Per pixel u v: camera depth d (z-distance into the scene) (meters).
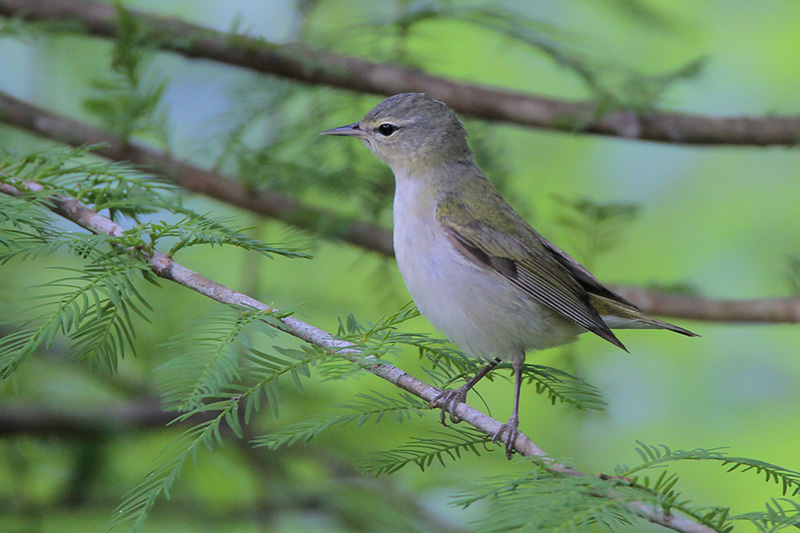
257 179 10.70
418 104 10.03
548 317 9.03
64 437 10.52
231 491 11.70
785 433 13.55
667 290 11.27
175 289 11.17
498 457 11.45
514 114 10.83
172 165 10.79
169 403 4.75
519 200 11.80
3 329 9.44
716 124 10.37
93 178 7.18
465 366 6.99
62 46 13.49
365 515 10.62
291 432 5.43
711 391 14.06
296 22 11.98
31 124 10.55
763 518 4.71
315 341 5.79
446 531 10.93
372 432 11.27
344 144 11.44
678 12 15.10
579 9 14.70
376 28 11.30
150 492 4.88
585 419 12.21
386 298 12.20
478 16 10.91
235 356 5.08
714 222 15.25
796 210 15.08
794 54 15.02
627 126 10.55
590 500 4.68
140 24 10.15
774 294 14.51
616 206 10.60
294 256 6.15
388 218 12.29
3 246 6.38
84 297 5.58
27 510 10.48
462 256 8.91
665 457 5.22
